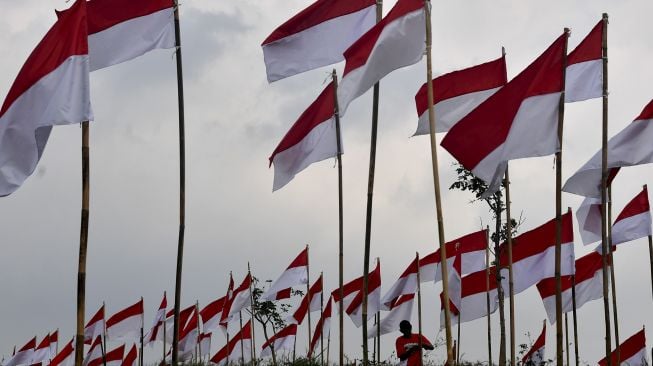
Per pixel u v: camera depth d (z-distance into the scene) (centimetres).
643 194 9075
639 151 7306
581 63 7019
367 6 6838
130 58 6650
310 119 7312
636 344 10744
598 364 10975
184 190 6831
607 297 6900
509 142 5909
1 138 5594
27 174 5603
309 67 6825
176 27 6775
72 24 5691
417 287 10106
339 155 7338
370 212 6669
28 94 5609
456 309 10056
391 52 5753
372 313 10506
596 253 9594
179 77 6844
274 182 7338
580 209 8181
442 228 5372
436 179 5419
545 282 9512
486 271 9719
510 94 5950
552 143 5912
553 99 5950
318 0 6819
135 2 6688
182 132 6844
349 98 5819
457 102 7544
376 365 10156
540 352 10538
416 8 5753
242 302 13325
